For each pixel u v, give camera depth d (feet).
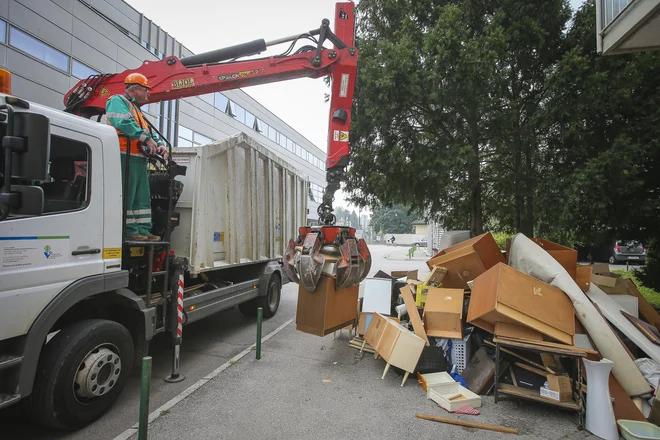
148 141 13.53
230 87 19.19
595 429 11.72
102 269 11.93
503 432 11.80
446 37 24.61
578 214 23.65
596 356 13.52
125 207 13.23
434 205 34.06
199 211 17.34
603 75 22.56
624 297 18.02
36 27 46.50
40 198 9.06
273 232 25.59
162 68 18.29
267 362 17.56
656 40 16.44
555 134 26.11
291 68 18.60
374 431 11.74
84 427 11.47
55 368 10.41
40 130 8.84
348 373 16.40
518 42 27.12
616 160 21.44
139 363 13.55
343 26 18.94
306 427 11.88
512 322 14.07
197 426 11.78
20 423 11.73
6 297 9.29
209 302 18.04
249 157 21.86
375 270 59.16
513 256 17.63
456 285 19.19
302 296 16.76
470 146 25.75
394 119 29.01
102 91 17.67
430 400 13.96
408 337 15.24
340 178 17.99
